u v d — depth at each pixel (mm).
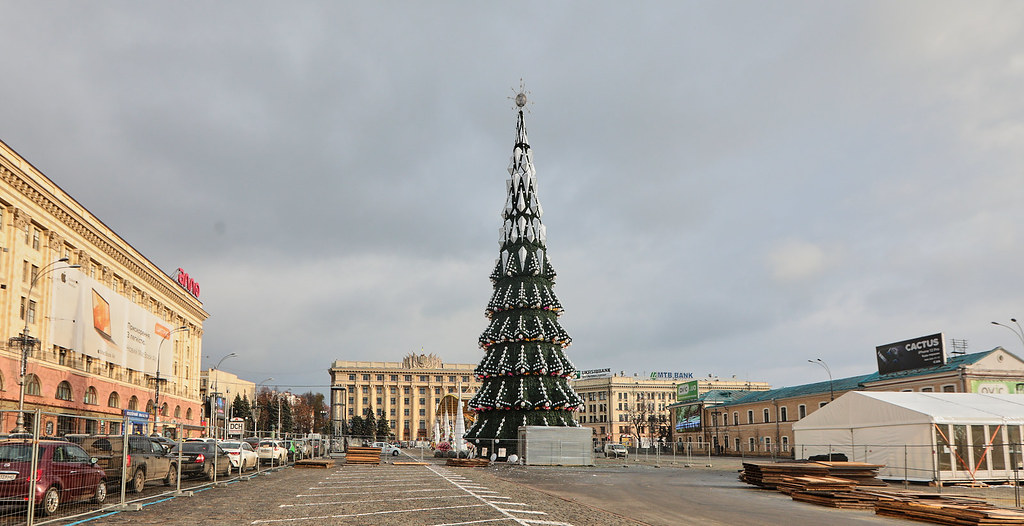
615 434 158375
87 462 18891
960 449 34094
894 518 20438
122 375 64500
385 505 20812
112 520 17047
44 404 48844
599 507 21703
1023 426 35094
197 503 21078
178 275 88375
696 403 116812
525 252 63750
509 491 26812
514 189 66188
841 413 40375
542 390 59094
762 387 172250
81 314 54750
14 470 16406
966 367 63094
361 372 196000
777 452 92375
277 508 19859
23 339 42250
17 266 46281
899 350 72750
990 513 18031
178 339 85938
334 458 67500
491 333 61875
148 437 24547
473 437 61219
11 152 45031
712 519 19188
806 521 19156
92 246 59000
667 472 46656
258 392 184375
